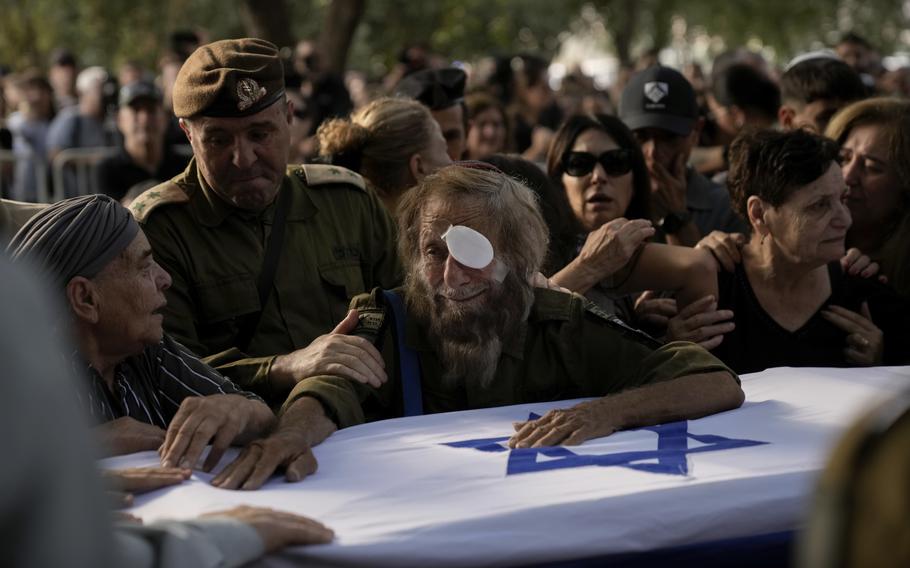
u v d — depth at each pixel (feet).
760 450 8.28
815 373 10.45
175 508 7.34
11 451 4.02
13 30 65.67
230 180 10.92
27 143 31.99
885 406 4.08
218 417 8.30
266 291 11.31
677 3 81.71
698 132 16.88
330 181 12.00
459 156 17.19
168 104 31.58
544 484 7.59
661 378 9.64
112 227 8.72
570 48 91.61
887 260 13.12
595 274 11.66
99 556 4.21
